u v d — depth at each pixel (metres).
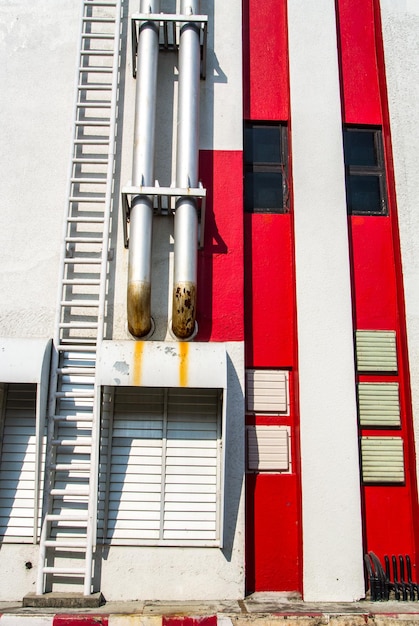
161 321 4.80
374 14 5.64
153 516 4.41
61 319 4.73
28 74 5.36
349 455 4.55
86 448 4.50
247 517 4.55
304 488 4.48
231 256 4.95
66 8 5.55
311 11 5.54
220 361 4.31
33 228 5.00
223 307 4.84
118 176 5.12
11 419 4.63
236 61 5.42
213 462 4.55
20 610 3.91
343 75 5.57
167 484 4.49
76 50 5.42
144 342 4.38
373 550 4.57
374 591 4.30
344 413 4.63
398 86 5.44
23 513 4.42
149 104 4.95
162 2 5.54
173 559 4.33
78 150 5.17
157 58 5.16
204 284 4.88
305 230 5.00
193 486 4.49
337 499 4.46
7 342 4.38
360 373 4.91
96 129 5.21
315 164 5.15
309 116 5.26
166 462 4.54
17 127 5.22
